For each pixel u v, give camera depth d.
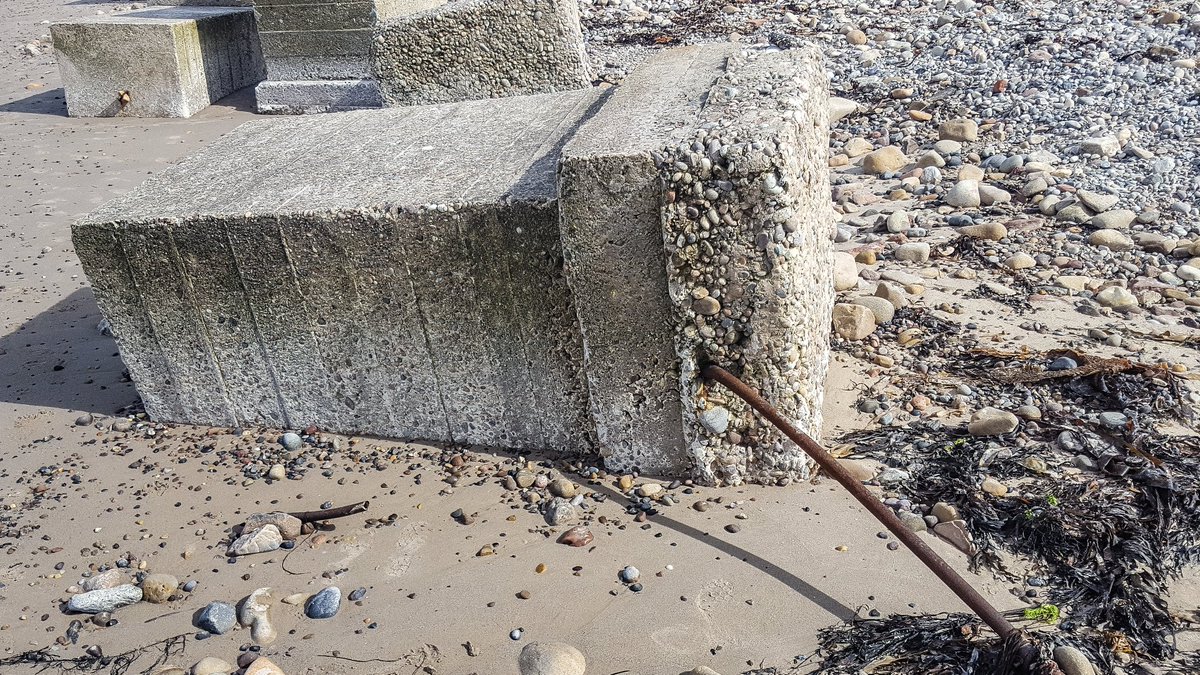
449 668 2.46
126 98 8.27
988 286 4.22
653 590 2.63
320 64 7.95
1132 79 6.43
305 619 2.67
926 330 3.88
